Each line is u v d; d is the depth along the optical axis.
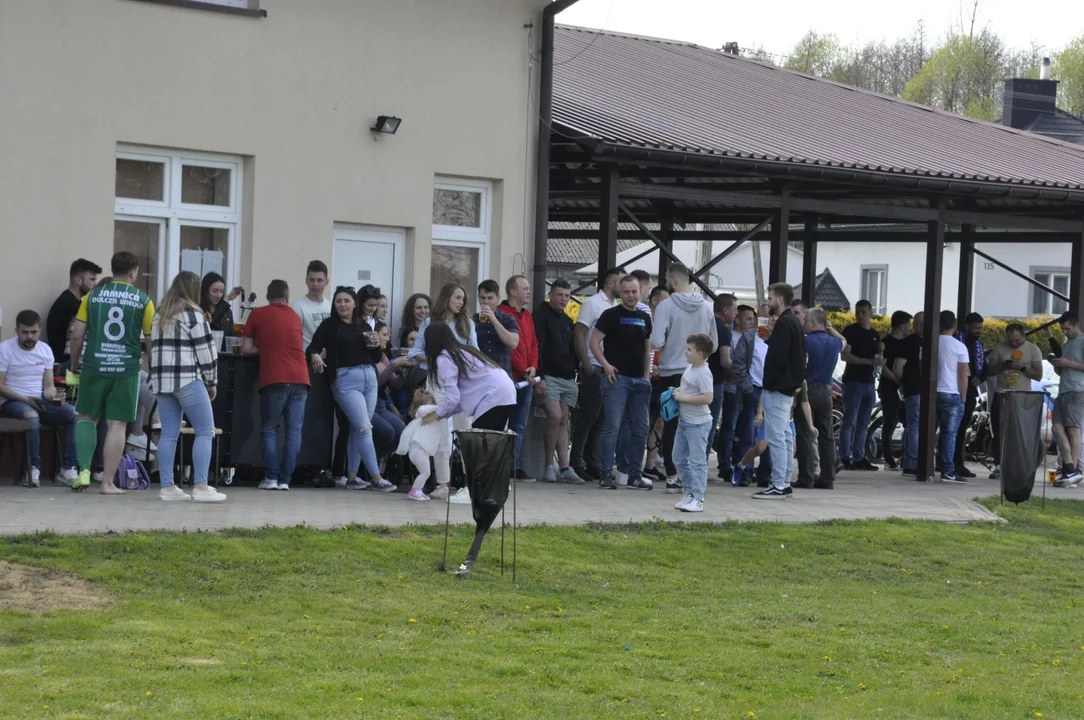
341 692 7.91
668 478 17.02
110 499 13.37
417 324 16.73
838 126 23.77
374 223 17.45
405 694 7.93
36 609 9.40
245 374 15.26
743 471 18.55
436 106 17.83
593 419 17.53
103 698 7.51
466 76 18.06
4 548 10.62
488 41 18.22
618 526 13.89
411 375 16.30
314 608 9.98
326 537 11.98
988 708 8.50
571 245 43.06
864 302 22.00
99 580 10.20
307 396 15.62
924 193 21.39
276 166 16.70
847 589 12.44
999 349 22.08
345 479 15.81
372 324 15.72
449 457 14.70
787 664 9.38
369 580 10.89
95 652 8.44
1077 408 21.22
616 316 16.73
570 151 19.02
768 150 19.39
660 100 22.28
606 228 18.25
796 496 17.42
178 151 16.17
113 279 13.59
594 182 22.44
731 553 13.37
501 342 15.99
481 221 18.55
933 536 15.07
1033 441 17.88
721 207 27.73
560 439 17.58
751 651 9.66
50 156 15.23
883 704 8.46
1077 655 10.20
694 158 18.19
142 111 15.76
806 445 18.56
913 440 21.53
